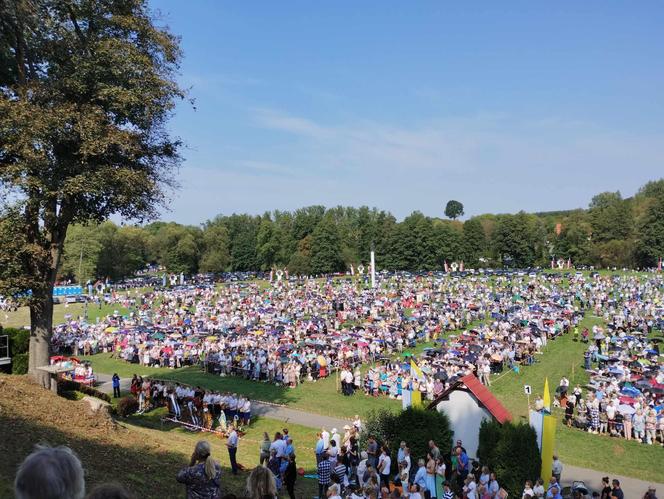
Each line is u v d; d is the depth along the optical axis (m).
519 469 20.91
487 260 142.88
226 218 174.62
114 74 24.84
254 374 42.47
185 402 32.47
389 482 21.02
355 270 145.00
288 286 104.31
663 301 70.69
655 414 29.52
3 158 25.03
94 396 30.94
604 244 133.75
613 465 26.23
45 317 26.06
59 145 25.00
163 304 83.81
